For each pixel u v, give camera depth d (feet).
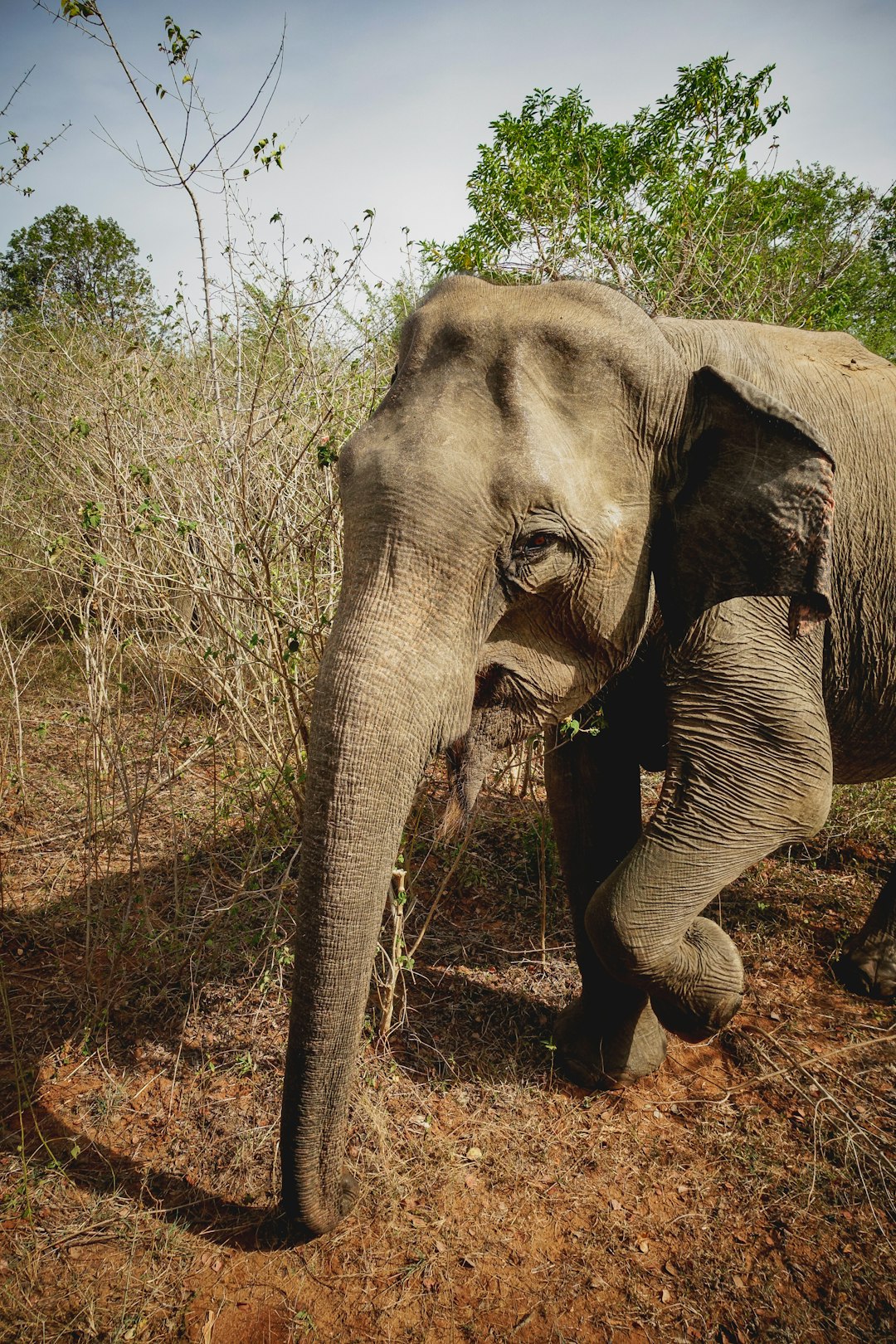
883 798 15.74
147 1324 7.29
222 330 14.43
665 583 8.04
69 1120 9.25
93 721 14.74
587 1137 9.37
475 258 19.76
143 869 13.65
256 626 13.66
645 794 17.21
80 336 19.01
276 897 12.29
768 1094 10.05
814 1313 7.61
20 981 11.31
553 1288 7.77
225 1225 8.18
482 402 6.97
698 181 20.30
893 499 9.70
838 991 11.92
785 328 10.09
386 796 6.29
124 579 15.11
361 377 13.78
